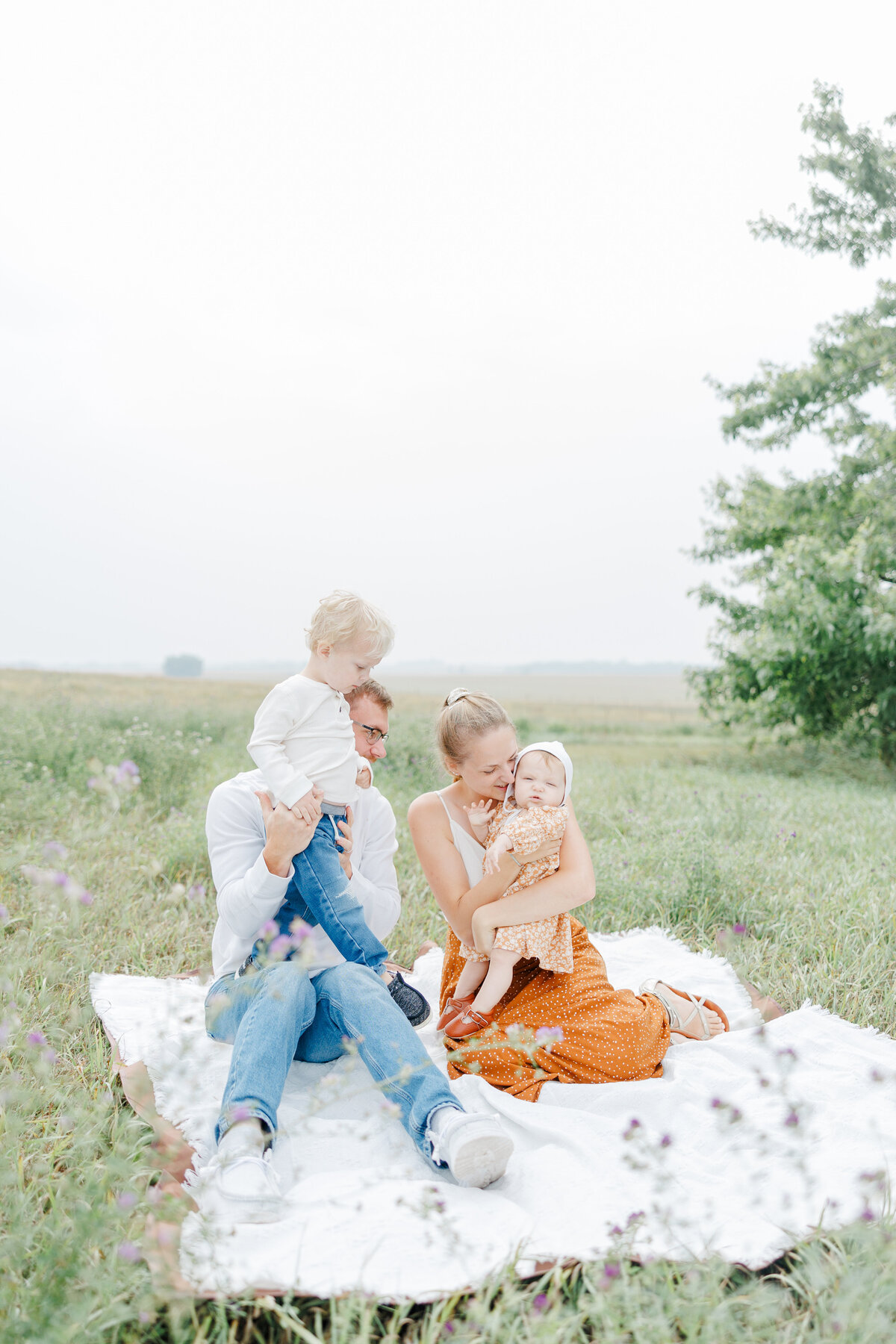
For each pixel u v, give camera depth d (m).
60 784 6.10
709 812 6.65
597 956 3.04
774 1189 1.97
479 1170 2.02
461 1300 1.62
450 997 3.05
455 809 3.13
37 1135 2.09
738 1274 1.69
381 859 3.21
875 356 14.16
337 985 2.45
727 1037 2.90
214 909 4.15
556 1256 1.70
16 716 8.95
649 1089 2.49
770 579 14.13
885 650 12.25
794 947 3.80
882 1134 2.20
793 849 5.70
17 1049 2.32
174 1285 1.52
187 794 6.64
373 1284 1.60
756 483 15.27
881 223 14.27
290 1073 2.60
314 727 2.94
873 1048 2.79
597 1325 1.53
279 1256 1.67
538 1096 2.56
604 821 6.62
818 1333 1.50
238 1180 1.87
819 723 13.82
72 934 3.37
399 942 4.01
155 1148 1.96
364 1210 1.84
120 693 17.31
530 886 2.89
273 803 2.78
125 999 2.98
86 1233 1.50
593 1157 2.16
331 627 2.98
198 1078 2.45
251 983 2.43
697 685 14.70
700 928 4.12
